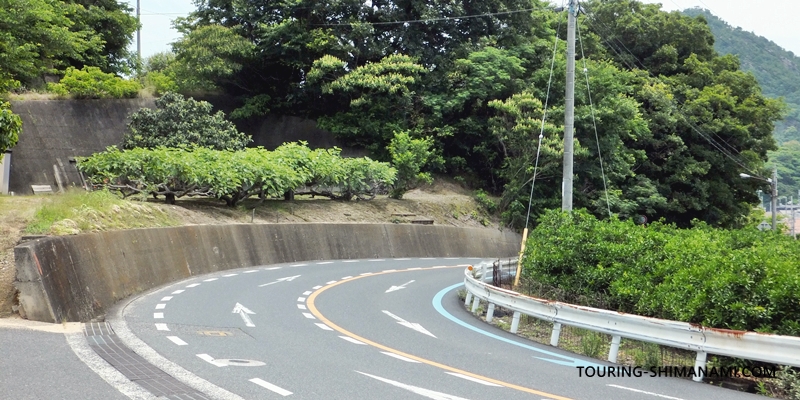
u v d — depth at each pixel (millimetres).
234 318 11852
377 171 31422
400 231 29875
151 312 12125
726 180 43281
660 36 46500
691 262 12570
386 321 12617
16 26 25406
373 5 38281
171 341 9594
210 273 19141
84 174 27516
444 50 39188
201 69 33812
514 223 36531
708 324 10336
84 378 7332
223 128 30219
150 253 16406
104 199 17469
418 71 35969
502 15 39125
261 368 8266
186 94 36031
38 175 27000
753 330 9969
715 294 10398
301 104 38312
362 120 35938
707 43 47594
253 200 27031
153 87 33688
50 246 11438
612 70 35906
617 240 14852
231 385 7402
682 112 41125
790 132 105250
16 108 27688
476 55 36594
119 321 11078
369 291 16844
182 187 23297
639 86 40969
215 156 24531
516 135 34750
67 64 33625
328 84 34875
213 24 35531
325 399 7035
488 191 40031
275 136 37531
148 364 8172
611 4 47125
